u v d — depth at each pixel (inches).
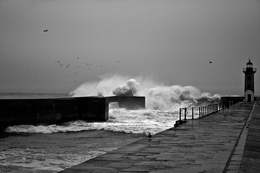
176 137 436.5
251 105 1549.0
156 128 824.3
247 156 323.0
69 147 550.3
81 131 781.3
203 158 301.6
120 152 327.9
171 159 296.5
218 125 601.6
